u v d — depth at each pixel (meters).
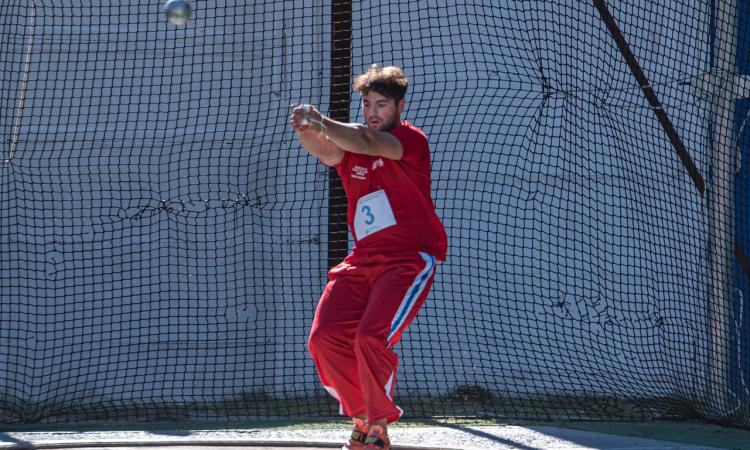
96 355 20.62
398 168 12.25
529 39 19.97
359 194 12.60
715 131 18.70
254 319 20.84
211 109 20.89
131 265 20.73
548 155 20.22
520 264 20.62
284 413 19.23
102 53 20.78
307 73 20.80
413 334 20.52
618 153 20.58
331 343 12.20
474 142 20.39
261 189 20.92
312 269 20.78
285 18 20.77
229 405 19.97
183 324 20.42
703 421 17.58
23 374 19.78
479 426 16.73
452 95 20.36
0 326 20.39
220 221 20.92
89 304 20.59
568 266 20.62
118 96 20.78
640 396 19.09
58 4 20.75
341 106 20.58
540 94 20.45
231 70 20.84
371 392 11.93
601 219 20.66
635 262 20.67
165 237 20.81
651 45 20.52
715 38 19.02
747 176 18.72
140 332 20.70
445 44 20.34
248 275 20.86
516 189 20.59
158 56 20.84
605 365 19.28
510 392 20.31
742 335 18.48
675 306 20.22
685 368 19.39
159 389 19.58
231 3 20.89
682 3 19.64
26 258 20.53
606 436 15.62
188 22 20.80
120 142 20.77
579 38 20.56
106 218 20.77
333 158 12.64
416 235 12.39
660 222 20.48
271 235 20.78
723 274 18.50
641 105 20.30
